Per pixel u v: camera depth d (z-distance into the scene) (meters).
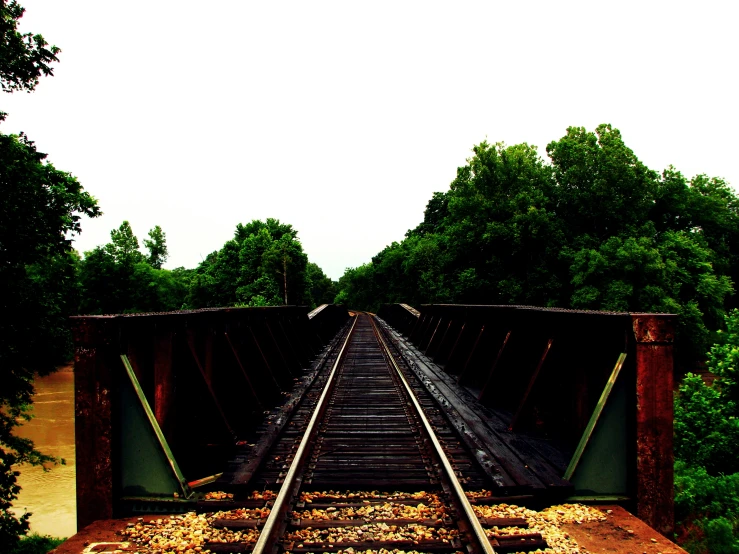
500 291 32.78
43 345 11.11
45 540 11.34
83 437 4.26
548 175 35.47
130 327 4.46
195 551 3.73
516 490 4.62
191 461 5.44
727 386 10.95
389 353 16.22
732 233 36.81
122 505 4.36
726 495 6.55
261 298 46.94
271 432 6.70
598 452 4.60
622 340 4.55
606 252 26.69
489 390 8.35
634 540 3.87
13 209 10.12
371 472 5.34
